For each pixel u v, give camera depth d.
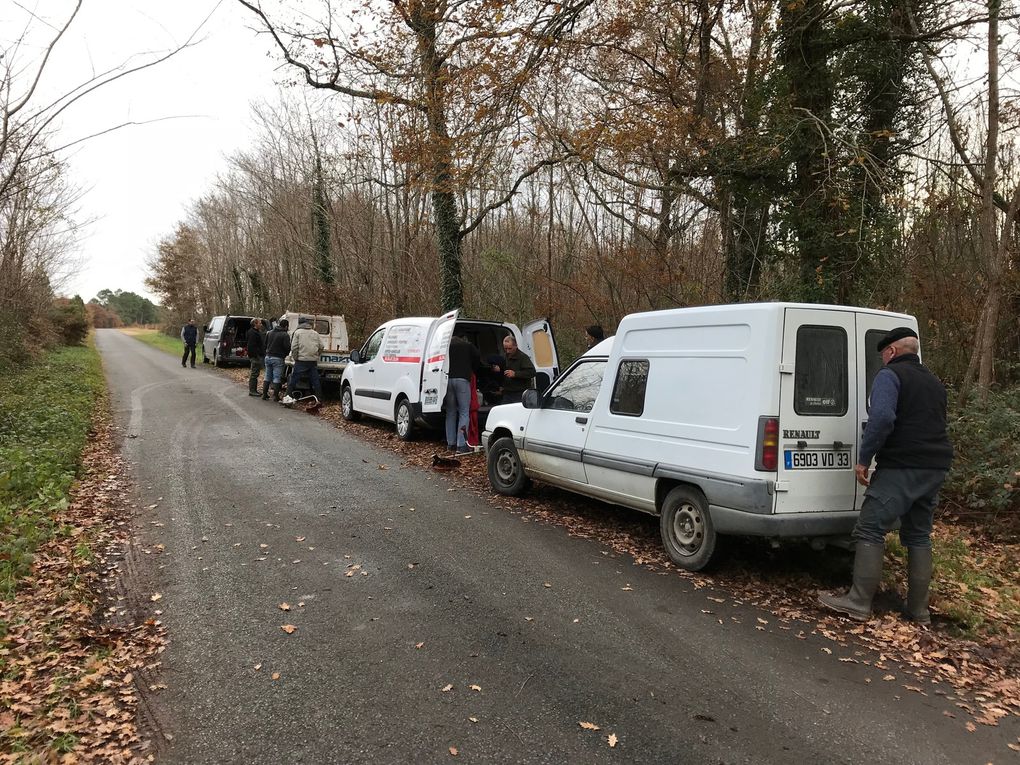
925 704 3.38
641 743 2.97
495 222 20.89
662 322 5.44
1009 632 4.25
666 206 12.32
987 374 8.11
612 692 3.41
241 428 11.33
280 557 5.28
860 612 4.38
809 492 4.61
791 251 10.41
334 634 3.99
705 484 4.86
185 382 19.36
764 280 11.35
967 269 11.37
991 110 8.27
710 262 13.20
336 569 5.05
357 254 20.94
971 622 4.34
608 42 10.85
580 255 15.62
